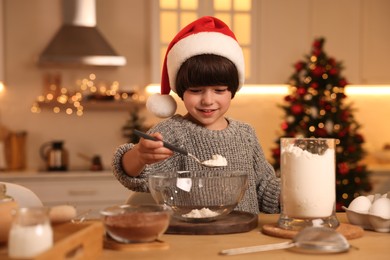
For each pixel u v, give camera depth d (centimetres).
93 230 98
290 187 120
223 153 159
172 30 407
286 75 433
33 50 421
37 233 86
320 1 435
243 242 112
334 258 99
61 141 405
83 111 430
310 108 374
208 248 107
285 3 432
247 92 444
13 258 80
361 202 131
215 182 124
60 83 425
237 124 170
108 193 381
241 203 158
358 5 435
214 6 412
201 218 124
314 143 121
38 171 391
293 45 433
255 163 170
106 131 432
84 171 389
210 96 154
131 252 104
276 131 412
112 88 429
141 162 135
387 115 454
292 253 103
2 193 113
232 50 160
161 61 405
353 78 435
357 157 369
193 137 159
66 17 405
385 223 122
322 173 119
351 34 435
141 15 431
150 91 433
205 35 158
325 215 120
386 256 101
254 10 418
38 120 425
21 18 420
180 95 164
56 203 376
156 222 106
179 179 124
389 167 402
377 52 436
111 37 429
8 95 421
